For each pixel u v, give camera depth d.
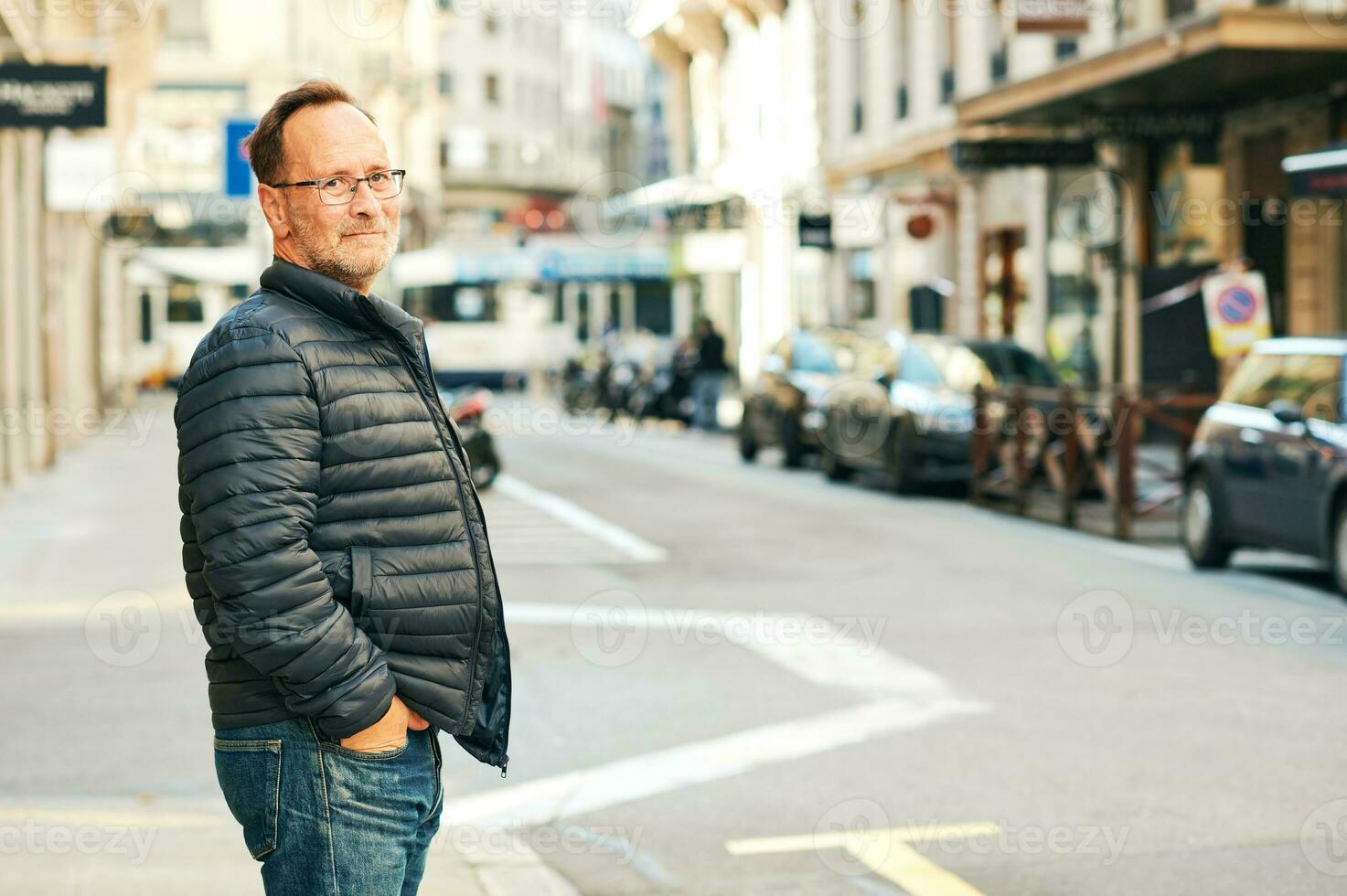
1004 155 21.44
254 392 2.66
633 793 6.35
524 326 45.56
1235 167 20.98
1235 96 20.11
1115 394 17.00
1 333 19.19
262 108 41.91
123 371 35.75
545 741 7.19
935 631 9.75
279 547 2.62
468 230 72.31
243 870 5.23
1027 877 5.24
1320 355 11.35
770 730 7.35
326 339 2.74
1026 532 14.84
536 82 85.56
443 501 2.82
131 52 29.62
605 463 23.31
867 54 33.72
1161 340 21.95
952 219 29.67
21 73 16.62
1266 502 11.39
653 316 45.59
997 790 6.29
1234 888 5.11
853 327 21.83
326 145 2.84
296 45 42.38
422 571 2.78
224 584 2.61
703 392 30.55
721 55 44.78
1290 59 17.27
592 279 45.22
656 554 13.37
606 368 35.75
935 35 29.64
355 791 2.74
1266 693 7.98
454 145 80.06
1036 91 21.12
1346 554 10.53
